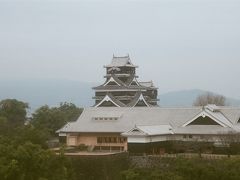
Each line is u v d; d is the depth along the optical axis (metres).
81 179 75.25
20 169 46.44
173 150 87.56
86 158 75.88
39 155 48.06
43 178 46.34
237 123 91.56
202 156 74.06
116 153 80.25
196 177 53.09
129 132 85.44
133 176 51.78
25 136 61.44
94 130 94.12
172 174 52.44
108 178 76.38
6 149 48.12
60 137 97.75
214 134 85.62
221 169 55.12
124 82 140.25
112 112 99.44
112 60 144.38
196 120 90.31
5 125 88.62
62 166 51.06
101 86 138.62
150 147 85.12
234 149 81.31
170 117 95.06
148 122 94.44
